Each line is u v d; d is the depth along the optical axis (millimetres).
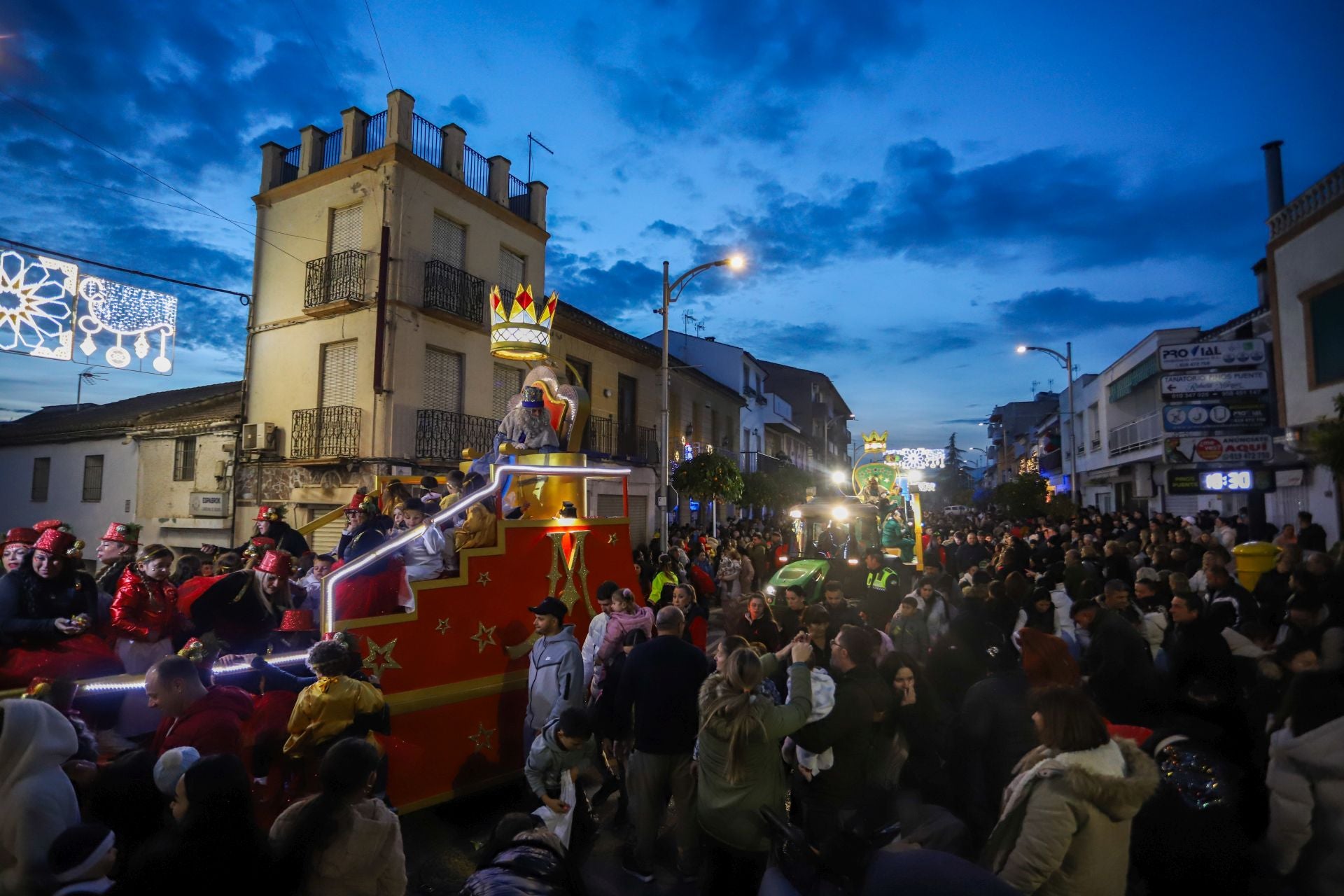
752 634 6723
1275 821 3211
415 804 5113
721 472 21266
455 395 16828
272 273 17031
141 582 4734
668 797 4699
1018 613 6781
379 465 14766
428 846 5023
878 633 4309
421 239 15969
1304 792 3127
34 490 20750
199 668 4242
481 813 5551
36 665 4125
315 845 2436
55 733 2541
